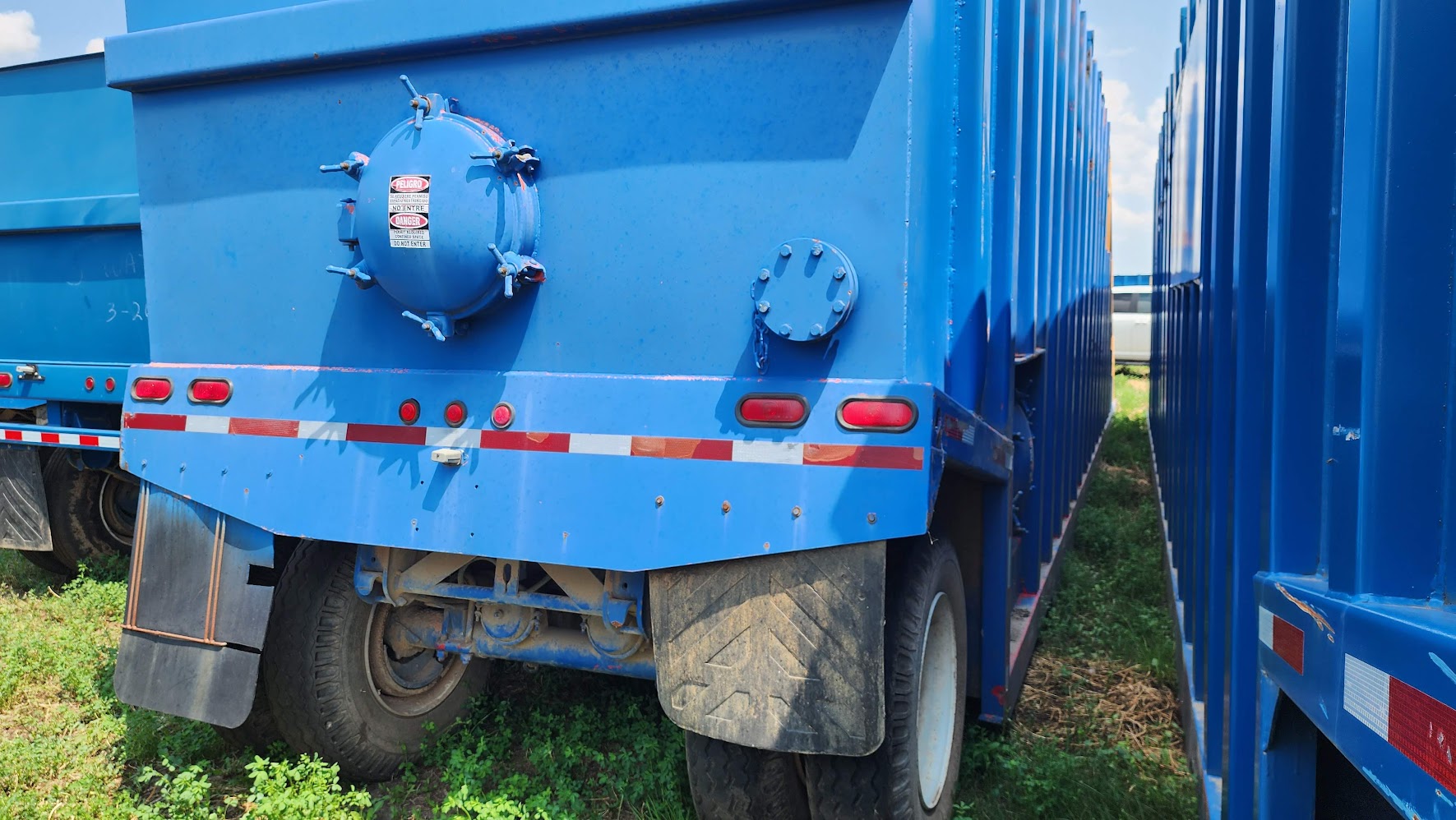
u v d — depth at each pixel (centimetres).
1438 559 147
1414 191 147
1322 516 190
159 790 348
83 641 466
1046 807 333
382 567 327
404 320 301
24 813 319
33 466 570
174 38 315
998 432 359
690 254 271
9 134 545
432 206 270
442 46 288
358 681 345
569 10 271
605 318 279
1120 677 486
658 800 332
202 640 314
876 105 254
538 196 284
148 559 323
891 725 277
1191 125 532
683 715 265
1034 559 532
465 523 284
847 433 251
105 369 527
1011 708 414
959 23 296
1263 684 199
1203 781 320
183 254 326
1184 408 584
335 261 308
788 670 255
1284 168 195
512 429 282
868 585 249
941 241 275
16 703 419
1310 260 193
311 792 303
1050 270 564
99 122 527
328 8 296
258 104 315
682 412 267
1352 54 161
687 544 263
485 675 409
